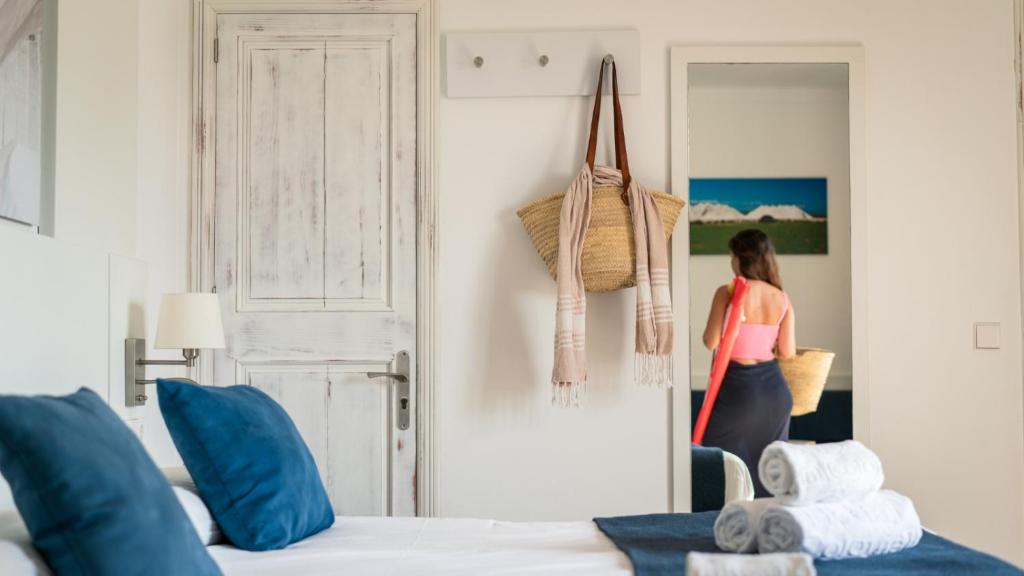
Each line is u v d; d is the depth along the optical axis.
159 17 3.33
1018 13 3.63
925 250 3.62
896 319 3.61
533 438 3.59
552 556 2.07
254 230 3.63
